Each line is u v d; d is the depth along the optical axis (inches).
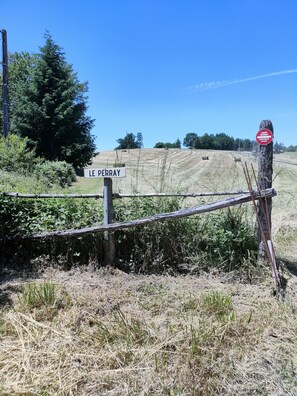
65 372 91.6
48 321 116.3
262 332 111.7
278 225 262.8
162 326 114.7
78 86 935.7
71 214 180.2
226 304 127.3
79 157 919.7
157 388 87.0
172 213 161.0
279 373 94.1
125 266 169.6
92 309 124.6
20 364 94.0
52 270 165.6
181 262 171.2
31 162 569.9
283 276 155.7
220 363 96.0
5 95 594.9
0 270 163.9
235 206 184.1
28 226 178.5
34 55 921.5
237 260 166.4
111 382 88.7
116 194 173.9
